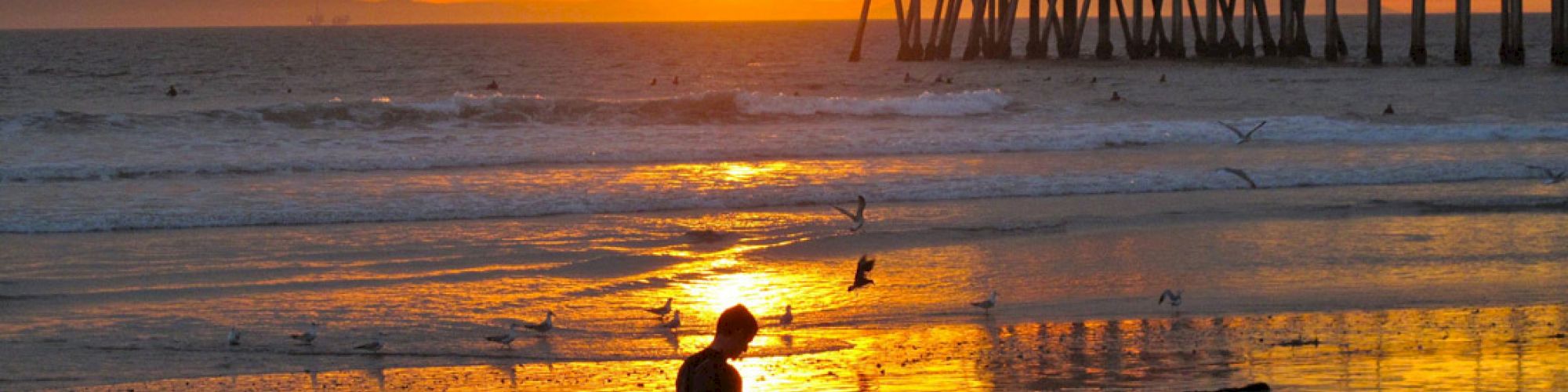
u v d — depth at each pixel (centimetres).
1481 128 3042
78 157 2577
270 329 1264
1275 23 19950
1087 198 2191
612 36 16512
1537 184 2317
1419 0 5641
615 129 3198
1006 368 1091
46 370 1108
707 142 2869
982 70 5691
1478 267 1566
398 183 2291
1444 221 1928
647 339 1227
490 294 1432
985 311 1335
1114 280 1505
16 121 2995
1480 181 2367
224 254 1667
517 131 3139
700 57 8900
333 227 1878
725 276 1538
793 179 2353
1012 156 2739
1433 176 2392
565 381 1072
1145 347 1168
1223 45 6016
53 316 1316
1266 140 2997
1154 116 3619
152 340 1219
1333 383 1022
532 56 9175
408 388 1051
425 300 1397
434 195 2131
